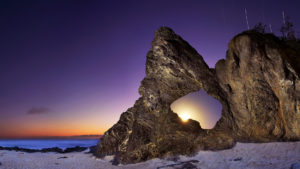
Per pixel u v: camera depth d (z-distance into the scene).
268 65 10.02
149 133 15.12
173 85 14.09
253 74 10.59
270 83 10.18
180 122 14.02
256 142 10.69
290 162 8.24
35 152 23.73
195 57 13.30
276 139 10.12
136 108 17.31
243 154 10.34
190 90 13.86
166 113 14.48
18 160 17.11
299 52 10.33
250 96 10.86
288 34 12.62
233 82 11.59
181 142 13.45
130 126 17.39
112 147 17.78
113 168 14.16
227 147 11.56
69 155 20.52
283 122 9.91
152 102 14.87
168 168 11.30
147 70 15.16
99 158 17.67
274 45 10.23
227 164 9.94
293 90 9.32
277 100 10.09
